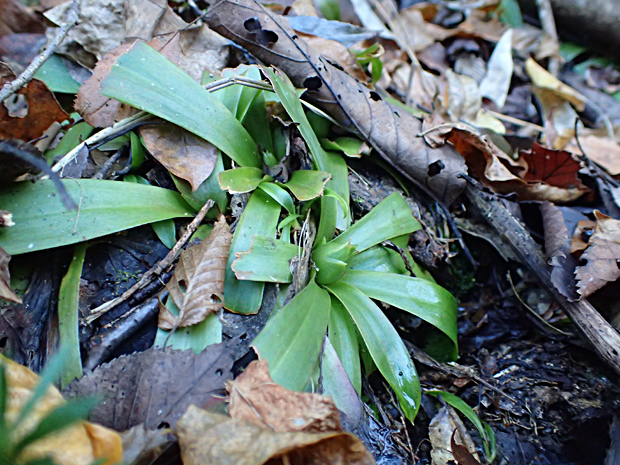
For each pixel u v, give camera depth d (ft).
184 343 1.01
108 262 1.12
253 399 0.90
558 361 1.31
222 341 1.03
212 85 1.20
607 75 2.26
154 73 1.12
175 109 1.12
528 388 1.27
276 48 1.31
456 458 1.07
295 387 0.94
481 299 1.48
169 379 0.95
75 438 0.76
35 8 1.42
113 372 0.95
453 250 1.49
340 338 1.11
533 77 2.02
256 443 0.81
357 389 1.08
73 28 1.34
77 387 0.93
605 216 1.27
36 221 1.02
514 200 1.49
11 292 0.93
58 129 1.23
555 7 2.34
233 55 1.41
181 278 1.05
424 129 1.41
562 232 1.31
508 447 1.18
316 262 1.16
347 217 1.22
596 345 1.21
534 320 1.40
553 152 1.49
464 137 1.44
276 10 1.80
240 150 1.19
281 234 1.15
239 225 1.11
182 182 1.16
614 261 1.22
